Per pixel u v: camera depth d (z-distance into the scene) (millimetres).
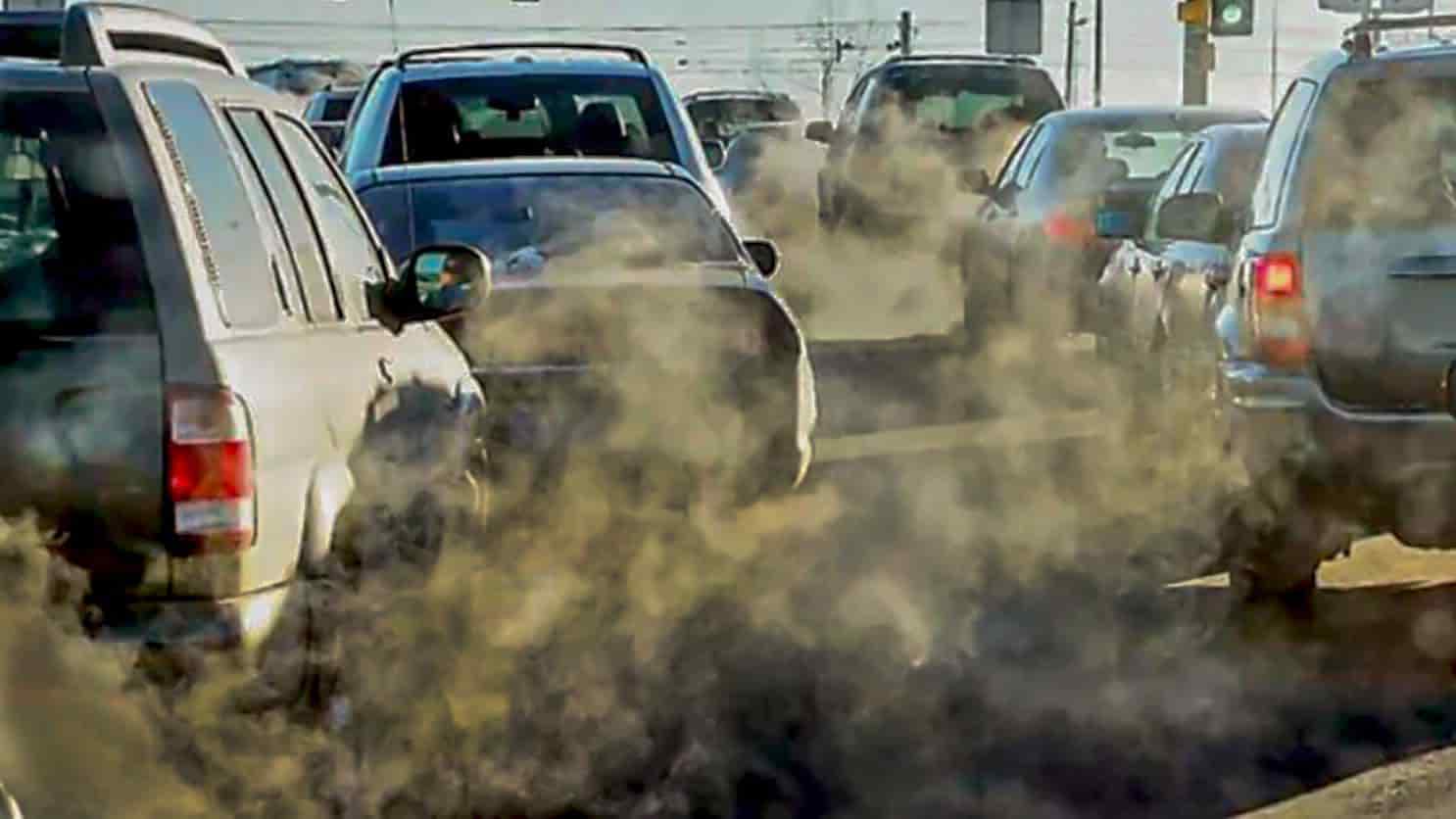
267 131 17719
